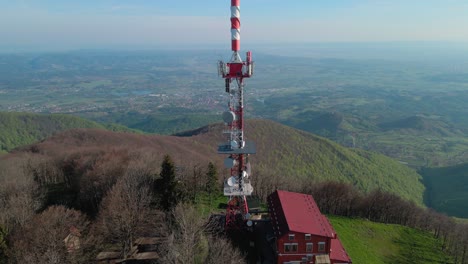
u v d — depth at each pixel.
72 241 54.75
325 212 100.56
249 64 59.12
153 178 79.69
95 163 90.06
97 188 77.62
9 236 56.81
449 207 169.12
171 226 61.81
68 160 104.44
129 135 185.38
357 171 189.50
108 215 60.38
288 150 194.50
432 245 89.44
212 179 90.00
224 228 66.25
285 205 64.94
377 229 91.38
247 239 65.75
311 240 57.97
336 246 64.31
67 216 60.78
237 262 52.44
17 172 90.56
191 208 65.81
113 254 59.53
